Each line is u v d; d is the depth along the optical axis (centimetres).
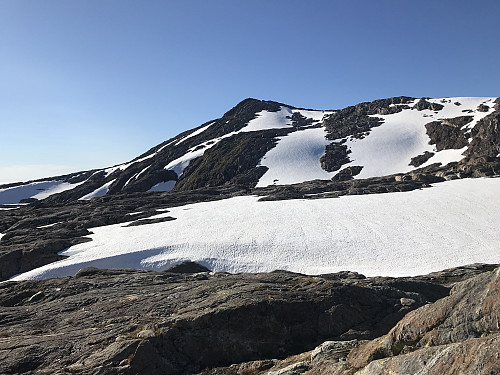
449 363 1034
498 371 883
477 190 9500
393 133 19625
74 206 12088
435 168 14388
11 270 6059
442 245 6159
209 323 2478
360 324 2720
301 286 3117
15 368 2059
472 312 1250
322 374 1566
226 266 5875
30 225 9294
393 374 1185
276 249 6328
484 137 15112
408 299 2942
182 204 11188
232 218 8556
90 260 5941
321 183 13338
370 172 16262
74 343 2328
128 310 2897
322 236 6850
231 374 2111
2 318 2941
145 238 7175
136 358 2092
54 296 3606
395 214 8069
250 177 17012
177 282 3903
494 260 5447
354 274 4750
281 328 2553
